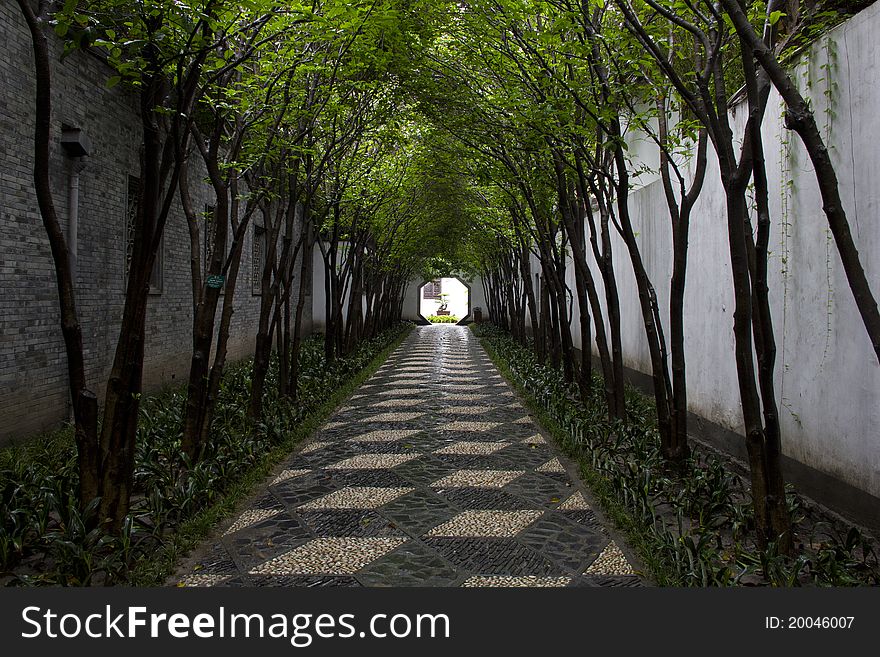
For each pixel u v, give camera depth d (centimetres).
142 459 439
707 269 611
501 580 323
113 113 702
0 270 525
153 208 358
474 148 711
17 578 301
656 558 332
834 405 411
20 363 552
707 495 400
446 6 575
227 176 558
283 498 451
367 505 437
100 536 333
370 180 952
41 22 316
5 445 531
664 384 511
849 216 390
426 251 2000
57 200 597
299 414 671
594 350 1141
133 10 314
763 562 302
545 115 518
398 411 784
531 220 1059
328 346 1005
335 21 460
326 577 327
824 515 407
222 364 523
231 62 407
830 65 405
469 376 1130
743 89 527
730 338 561
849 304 394
